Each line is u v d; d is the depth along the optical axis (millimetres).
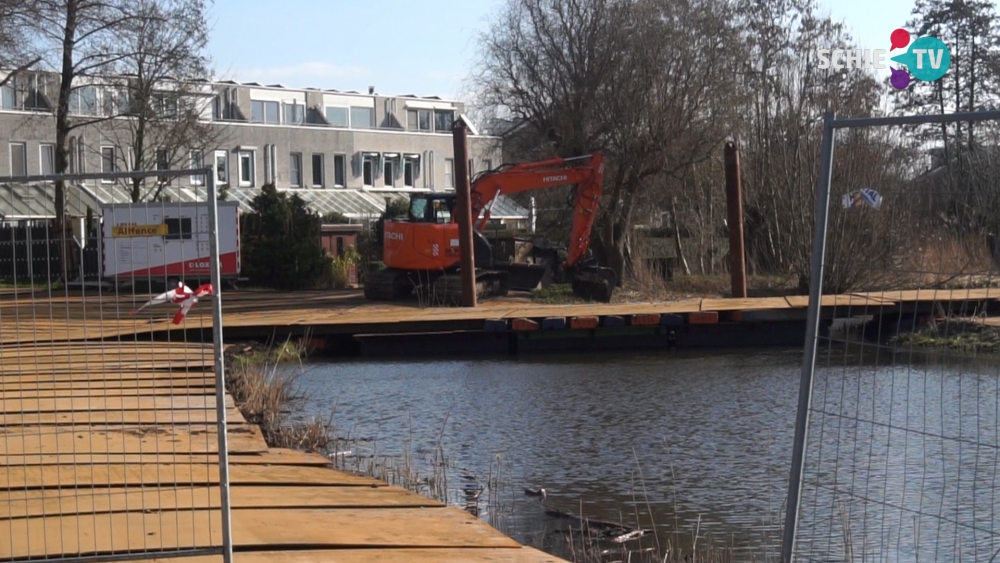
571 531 7555
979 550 6754
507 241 27047
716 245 34531
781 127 32438
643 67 30453
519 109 31922
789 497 5246
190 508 6379
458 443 11281
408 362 18781
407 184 59281
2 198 33594
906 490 8156
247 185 52250
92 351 14305
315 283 33375
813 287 5086
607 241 31422
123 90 31359
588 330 20438
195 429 9133
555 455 10617
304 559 5406
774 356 19141
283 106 56250
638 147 30641
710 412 13180
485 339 20188
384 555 5504
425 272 25219
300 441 10562
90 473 7035
